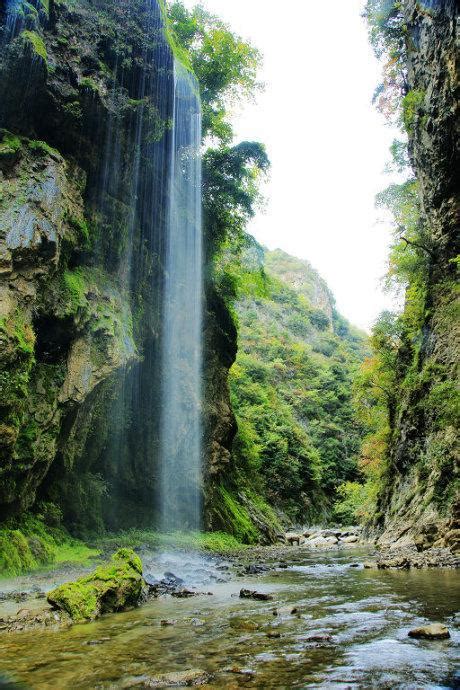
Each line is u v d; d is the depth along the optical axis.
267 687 3.32
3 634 5.12
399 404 25.75
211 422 24.97
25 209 11.30
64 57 14.07
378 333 29.00
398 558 12.02
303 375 73.81
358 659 3.96
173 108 18.69
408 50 23.48
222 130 26.66
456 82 17.20
